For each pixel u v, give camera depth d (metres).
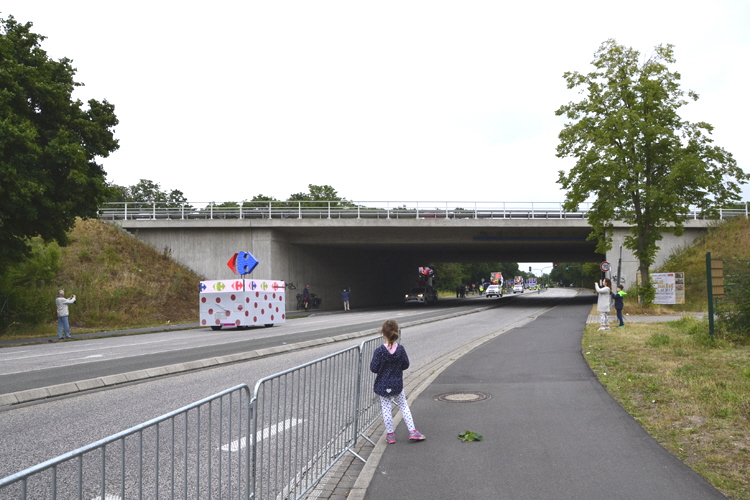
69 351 16.61
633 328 19.06
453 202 42.34
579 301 53.62
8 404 8.34
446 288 114.56
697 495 4.36
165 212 44.00
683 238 43.31
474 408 7.68
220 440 3.62
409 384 9.86
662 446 5.63
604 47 29.45
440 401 8.23
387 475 5.07
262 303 26.47
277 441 4.36
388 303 66.50
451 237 45.09
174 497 4.03
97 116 26.14
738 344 12.69
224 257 42.62
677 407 7.11
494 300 65.44
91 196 24.16
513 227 42.06
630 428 6.35
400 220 41.75
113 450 5.69
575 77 30.11
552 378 9.84
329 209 42.84
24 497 2.10
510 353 13.53
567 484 4.71
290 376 4.64
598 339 15.68
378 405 7.55
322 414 5.35
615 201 28.59
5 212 20.70
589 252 57.06
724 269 13.30
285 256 44.16
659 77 28.97
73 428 6.93
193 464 4.84
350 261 55.91
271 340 18.20
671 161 28.50
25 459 5.63
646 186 28.78
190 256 42.94
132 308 32.50
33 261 29.88
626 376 9.44
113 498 4.11
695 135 28.59
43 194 21.55
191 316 34.72
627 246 29.86
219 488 3.66
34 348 18.23
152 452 4.26
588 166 29.34
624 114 28.25
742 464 4.97
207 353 14.60
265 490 4.29
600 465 5.15
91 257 36.38
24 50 22.95
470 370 11.08
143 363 12.76
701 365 10.14
